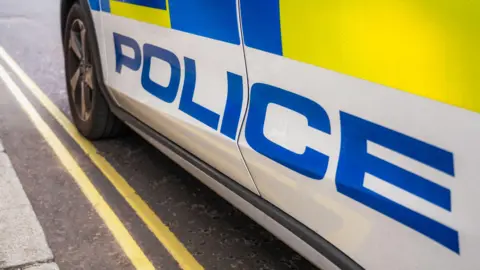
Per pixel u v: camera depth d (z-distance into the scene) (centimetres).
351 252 169
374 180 153
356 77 151
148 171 349
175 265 256
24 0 972
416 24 132
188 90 235
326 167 168
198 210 305
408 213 144
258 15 182
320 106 166
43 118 433
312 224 183
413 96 137
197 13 217
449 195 133
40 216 291
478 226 127
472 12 121
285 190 191
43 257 255
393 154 146
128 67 292
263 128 192
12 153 365
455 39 125
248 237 280
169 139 274
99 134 383
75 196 314
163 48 250
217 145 221
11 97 480
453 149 129
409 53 135
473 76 122
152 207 306
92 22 329
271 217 203
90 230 280
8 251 258
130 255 262
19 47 661
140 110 288
